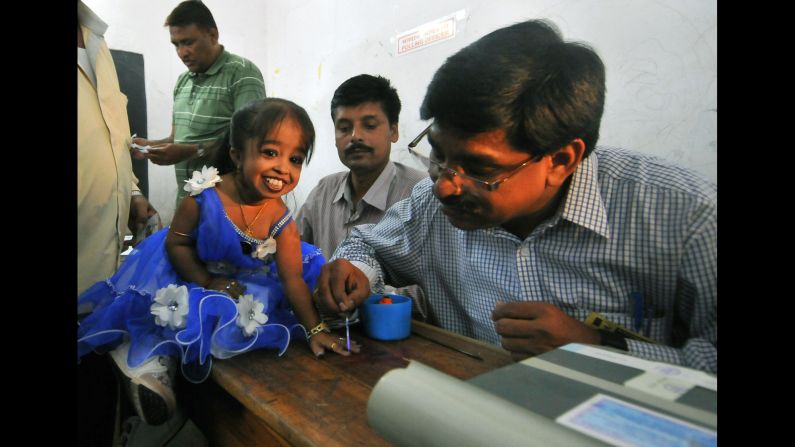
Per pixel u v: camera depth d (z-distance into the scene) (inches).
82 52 42.8
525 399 11.8
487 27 37.2
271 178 29.7
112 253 44.7
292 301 30.4
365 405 20.4
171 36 56.1
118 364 26.6
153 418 26.1
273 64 65.5
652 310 25.8
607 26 30.5
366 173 48.1
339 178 54.7
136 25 67.1
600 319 23.7
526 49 20.1
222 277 31.9
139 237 53.4
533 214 27.0
